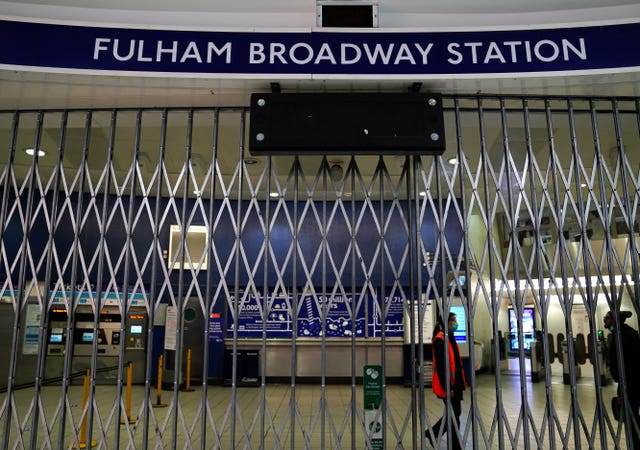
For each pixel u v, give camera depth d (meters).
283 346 11.09
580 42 4.44
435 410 8.11
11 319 10.54
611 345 5.37
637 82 4.54
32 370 10.61
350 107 4.46
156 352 11.07
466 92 4.73
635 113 5.04
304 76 4.43
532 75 4.41
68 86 4.61
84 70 4.39
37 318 10.70
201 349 11.05
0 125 5.59
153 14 4.66
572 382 4.36
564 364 11.93
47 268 4.61
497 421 4.27
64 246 10.53
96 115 5.25
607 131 5.94
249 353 11.01
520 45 4.46
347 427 6.88
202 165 8.84
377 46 4.47
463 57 4.45
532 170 4.62
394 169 8.30
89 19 4.63
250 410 8.11
